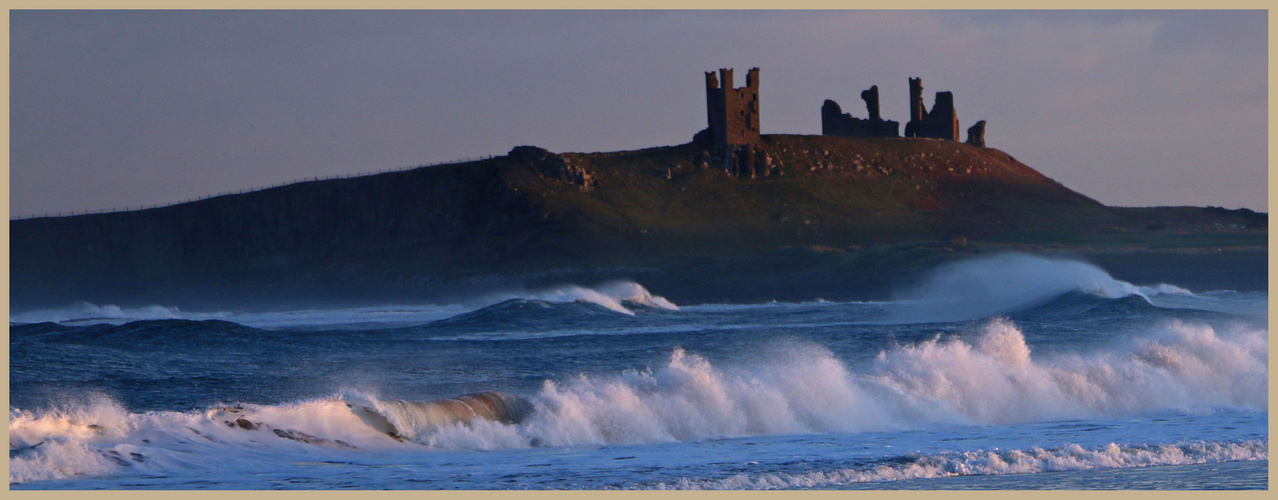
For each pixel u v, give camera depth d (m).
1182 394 86.25
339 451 62.31
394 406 68.56
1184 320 154.38
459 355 119.25
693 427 72.25
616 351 121.38
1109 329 139.75
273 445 61.88
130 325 158.25
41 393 84.69
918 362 86.00
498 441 67.44
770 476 55.53
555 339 147.25
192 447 59.66
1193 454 61.72
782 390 77.31
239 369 102.38
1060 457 59.84
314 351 127.25
